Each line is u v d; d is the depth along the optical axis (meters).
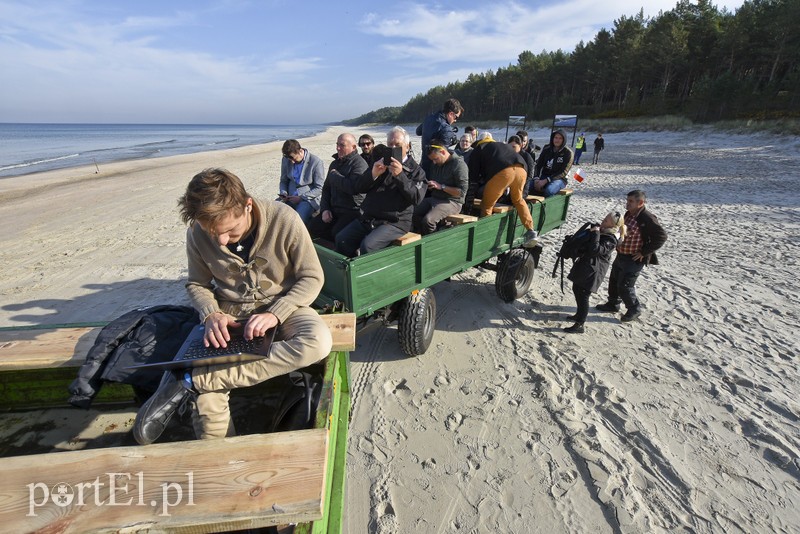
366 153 5.55
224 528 1.33
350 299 3.19
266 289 2.11
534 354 4.33
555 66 65.31
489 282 6.19
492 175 4.96
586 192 13.00
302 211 5.55
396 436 3.22
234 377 1.91
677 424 3.30
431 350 4.41
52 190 14.62
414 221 4.73
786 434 3.17
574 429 3.26
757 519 2.52
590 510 2.59
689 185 14.00
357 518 2.55
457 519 2.54
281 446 1.55
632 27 52.12
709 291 5.82
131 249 7.89
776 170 16.66
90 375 2.12
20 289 6.05
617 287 5.08
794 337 4.59
